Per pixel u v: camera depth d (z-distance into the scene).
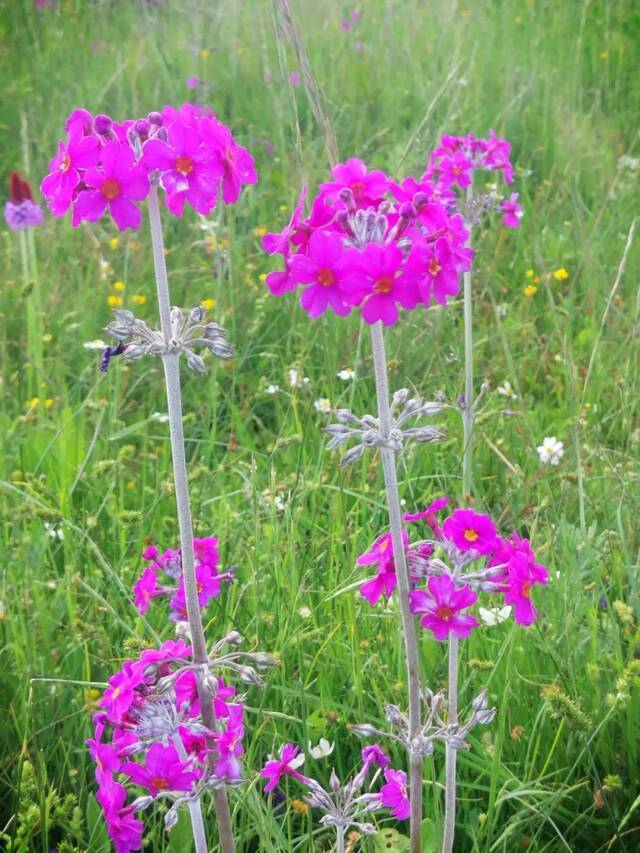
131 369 0.89
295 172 1.13
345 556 0.63
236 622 0.58
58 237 1.11
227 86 1.46
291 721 0.54
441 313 0.87
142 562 0.63
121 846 0.40
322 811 0.53
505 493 0.72
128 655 0.57
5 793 0.54
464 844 0.52
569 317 0.89
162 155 0.38
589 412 0.79
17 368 0.88
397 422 0.41
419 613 0.42
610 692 0.55
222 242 1.03
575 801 0.53
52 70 1.58
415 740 0.43
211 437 0.75
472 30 1.58
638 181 1.23
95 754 0.41
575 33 1.68
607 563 0.64
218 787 0.41
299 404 0.80
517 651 0.57
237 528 0.65
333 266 0.38
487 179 1.18
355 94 1.40
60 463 0.73
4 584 0.59
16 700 0.56
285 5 0.52
